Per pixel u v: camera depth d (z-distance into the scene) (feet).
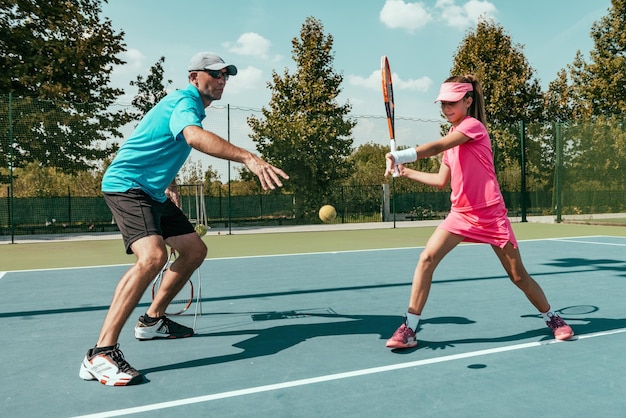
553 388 9.16
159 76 75.97
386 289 19.25
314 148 60.39
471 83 11.77
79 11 66.28
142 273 10.09
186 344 12.28
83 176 56.59
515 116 81.46
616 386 9.25
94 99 66.18
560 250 30.94
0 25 60.34
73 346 12.29
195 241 12.35
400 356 11.14
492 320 14.26
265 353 11.48
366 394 8.96
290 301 17.20
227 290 19.25
